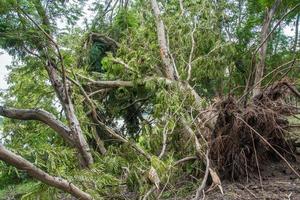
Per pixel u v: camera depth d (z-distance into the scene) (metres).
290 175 5.59
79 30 7.75
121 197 4.63
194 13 8.17
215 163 5.52
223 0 9.33
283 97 6.13
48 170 3.65
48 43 4.83
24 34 4.45
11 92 6.66
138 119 7.62
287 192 4.84
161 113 5.98
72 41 7.46
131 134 7.57
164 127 5.55
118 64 7.20
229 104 5.54
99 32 8.69
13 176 5.96
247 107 5.67
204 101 6.21
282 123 6.11
